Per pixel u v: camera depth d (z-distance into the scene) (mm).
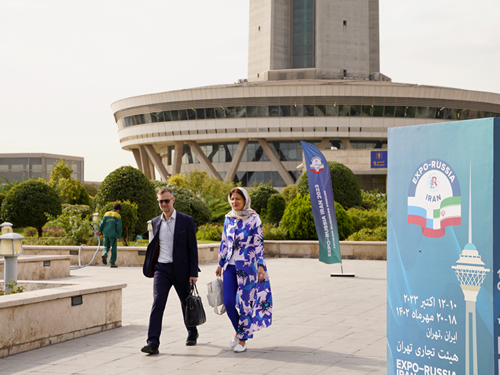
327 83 66938
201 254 17812
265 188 34750
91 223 20031
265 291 5941
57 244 19922
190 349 5977
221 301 6062
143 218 22750
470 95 64562
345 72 77562
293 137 65562
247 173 69875
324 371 4961
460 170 3453
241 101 64562
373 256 19516
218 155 72312
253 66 83312
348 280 12922
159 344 6027
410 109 64000
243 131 65688
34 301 6059
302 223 21844
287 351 5781
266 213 33812
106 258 16188
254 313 5844
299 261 18906
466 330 3404
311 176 13625
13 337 5812
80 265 16562
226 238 6008
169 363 5348
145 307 9047
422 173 3703
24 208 29422
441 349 3551
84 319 6840
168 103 67938
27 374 4996
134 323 7715
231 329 7133
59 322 6438
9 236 7836
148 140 71688
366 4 78750
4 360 5547
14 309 5832
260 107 64625
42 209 29625
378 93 62844
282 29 81062
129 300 9805
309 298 9883
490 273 3271
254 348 5949
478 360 3334
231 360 5430
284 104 64000
